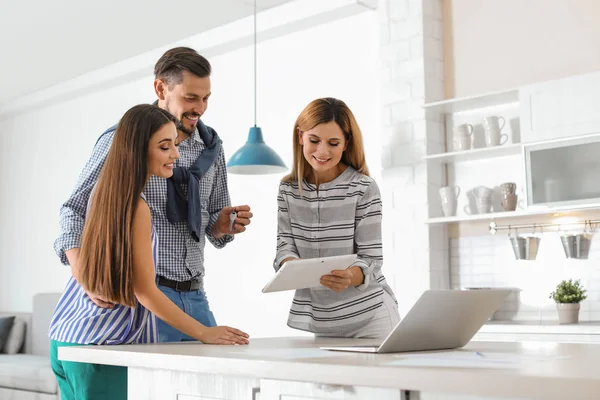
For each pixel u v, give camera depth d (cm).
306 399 123
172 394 149
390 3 495
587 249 405
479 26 473
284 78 572
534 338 386
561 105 401
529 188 409
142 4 541
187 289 229
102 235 177
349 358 128
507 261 448
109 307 183
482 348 160
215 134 247
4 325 684
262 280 568
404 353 143
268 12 559
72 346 176
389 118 490
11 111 796
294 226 225
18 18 566
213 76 625
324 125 216
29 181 791
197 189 228
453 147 456
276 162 457
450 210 450
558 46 436
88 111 729
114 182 179
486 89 467
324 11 525
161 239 224
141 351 155
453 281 472
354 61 529
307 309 222
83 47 632
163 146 184
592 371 100
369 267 212
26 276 783
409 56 482
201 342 185
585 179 387
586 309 414
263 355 137
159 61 232
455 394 105
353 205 221
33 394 568
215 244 249
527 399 96
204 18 573
